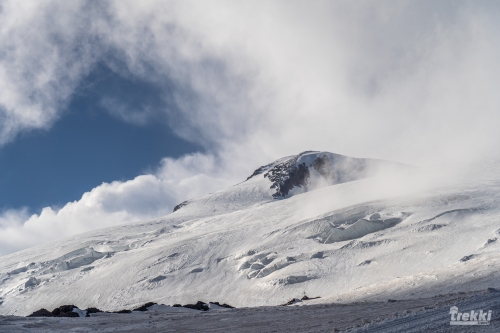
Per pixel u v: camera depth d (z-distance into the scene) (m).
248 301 54.88
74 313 22.22
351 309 17.19
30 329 15.61
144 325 16.95
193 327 15.99
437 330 8.52
